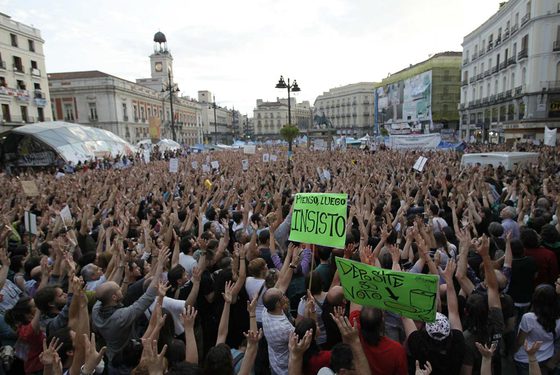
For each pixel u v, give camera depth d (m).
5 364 3.99
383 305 3.29
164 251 4.21
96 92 62.12
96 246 7.51
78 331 3.40
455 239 6.86
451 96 68.12
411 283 3.11
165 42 87.19
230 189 11.77
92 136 33.38
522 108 41.56
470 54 57.09
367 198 8.91
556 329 3.73
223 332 3.75
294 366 2.97
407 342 3.61
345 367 2.76
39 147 30.30
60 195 11.46
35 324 3.90
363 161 20.22
